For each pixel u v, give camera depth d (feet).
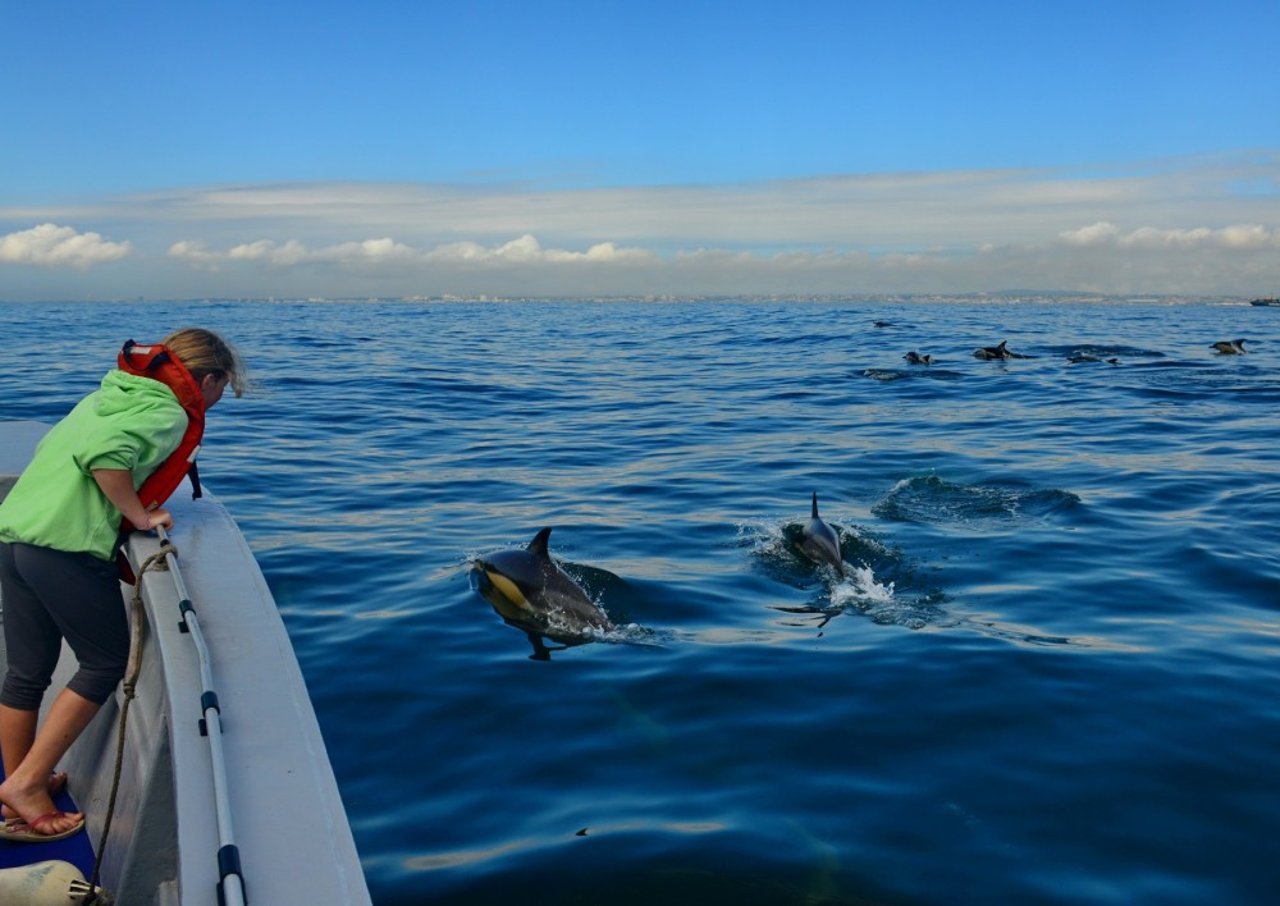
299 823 8.75
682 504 37.93
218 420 58.54
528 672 21.24
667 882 13.60
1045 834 14.92
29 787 13.60
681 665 21.70
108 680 13.57
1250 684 20.56
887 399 72.38
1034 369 94.53
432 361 104.63
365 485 40.70
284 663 11.48
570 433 56.03
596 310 343.87
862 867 13.99
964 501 38.42
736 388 79.71
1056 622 24.71
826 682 20.74
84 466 12.91
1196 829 15.10
